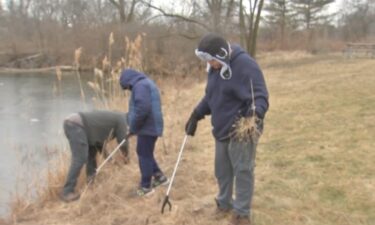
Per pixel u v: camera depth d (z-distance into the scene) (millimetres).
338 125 8047
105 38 27453
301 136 7551
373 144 6707
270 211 4836
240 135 4086
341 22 54594
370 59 23312
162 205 4973
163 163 6809
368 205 4828
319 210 4797
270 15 46969
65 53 33500
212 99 4336
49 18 37188
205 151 7352
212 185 5742
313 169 5922
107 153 6602
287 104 10836
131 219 4965
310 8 52531
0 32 37344
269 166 6184
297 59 29484
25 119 13695
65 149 8070
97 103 9453
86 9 34531
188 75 18188
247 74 4059
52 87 21750
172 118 10375
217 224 4598
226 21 27031
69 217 5301
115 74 9305
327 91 12133
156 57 18125
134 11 30234
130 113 5574
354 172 5695
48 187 6094
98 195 5648
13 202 5918
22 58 34625
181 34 25125
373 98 10211
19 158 8578
